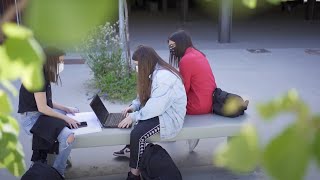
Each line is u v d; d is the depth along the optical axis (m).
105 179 3.99
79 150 4.60
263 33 15.50
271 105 0.53
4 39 0.57
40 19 0.59
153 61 3.75
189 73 4.03
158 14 22.62
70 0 0.60
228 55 10.80
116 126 3.77
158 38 14.43
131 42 13.49
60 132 3.48
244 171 0.50
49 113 3.50
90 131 3.66
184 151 4.57
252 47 12.21
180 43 4.15
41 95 3.44
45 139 3.44
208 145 4.72
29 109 3.51
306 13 19.64
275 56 10.60
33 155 3.58
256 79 8.02
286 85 7.53
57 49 0.69
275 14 21.08
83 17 0.61
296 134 0.49
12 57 0.55
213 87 4.11
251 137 0.51
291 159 0.47
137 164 3.58
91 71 7.62
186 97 3.75
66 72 8.08
